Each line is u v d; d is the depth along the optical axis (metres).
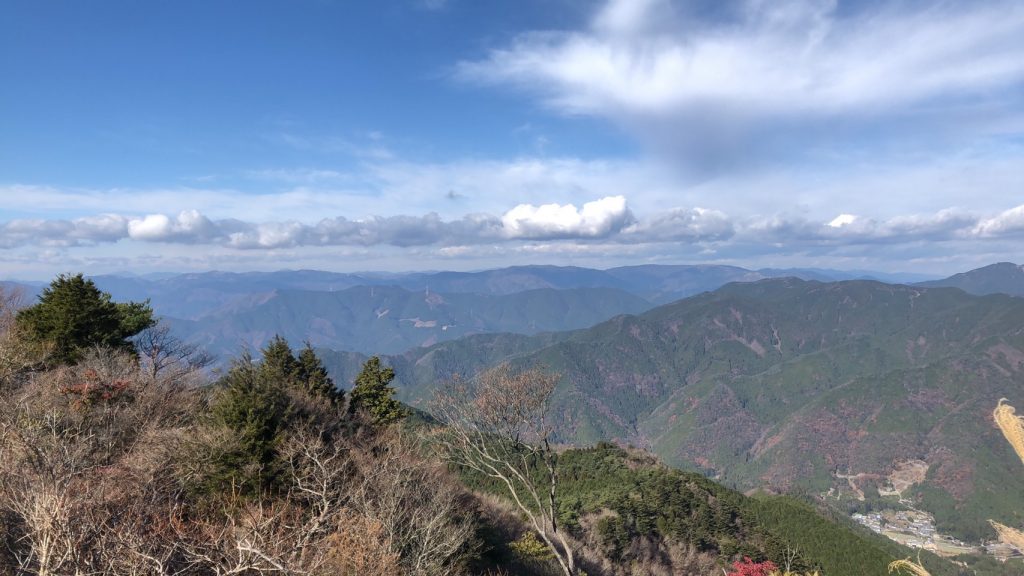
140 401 19.97
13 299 32.12
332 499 15.25
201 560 8.76
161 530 8.96
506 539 25.86
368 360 33.66
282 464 15.89
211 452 15.52
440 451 24.95
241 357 20.19
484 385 23.39
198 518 12.78
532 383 23.58
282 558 9.27
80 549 7.85
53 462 9.37
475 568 20.41
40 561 7.83
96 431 16.11
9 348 23.81
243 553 9.02
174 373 26.27
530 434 23.42
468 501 24.97
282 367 27.72
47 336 26.42
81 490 9.34
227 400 17.67
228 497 14.76
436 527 17.52
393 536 15.17
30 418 13.79
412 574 14.73
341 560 11.39
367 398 32.25
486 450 23.98
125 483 11.55
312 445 16.41
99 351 25.72
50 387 19.25
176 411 20.94
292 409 18.52
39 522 8.18
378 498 16.72
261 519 10.31
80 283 29.08
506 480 23.33
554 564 25.59
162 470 13.91
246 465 15.61
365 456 19.09
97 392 18.67
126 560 8.01
